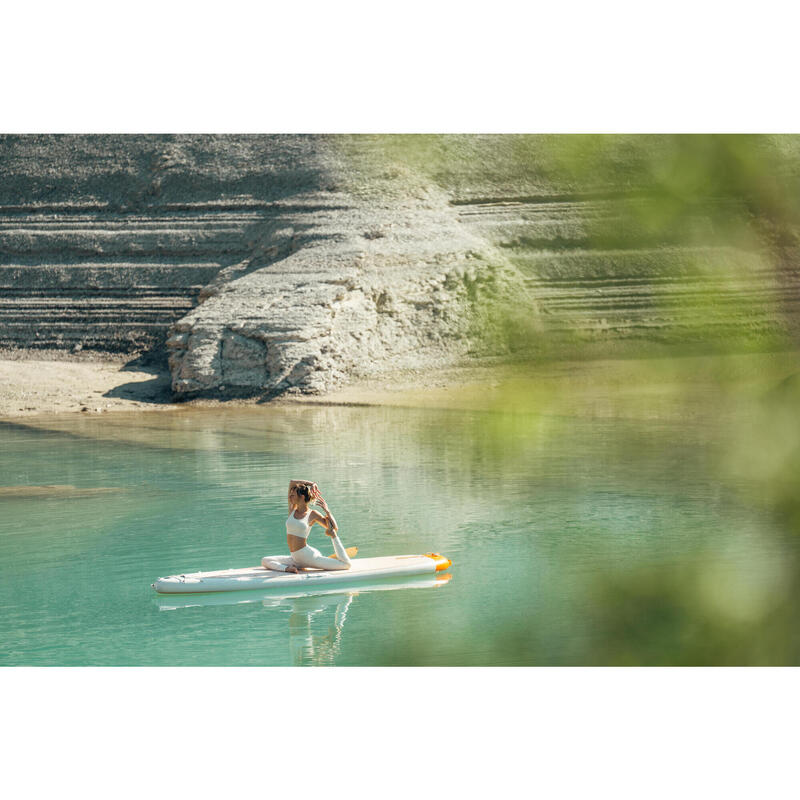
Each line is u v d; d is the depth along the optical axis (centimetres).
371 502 1342
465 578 941
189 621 844
